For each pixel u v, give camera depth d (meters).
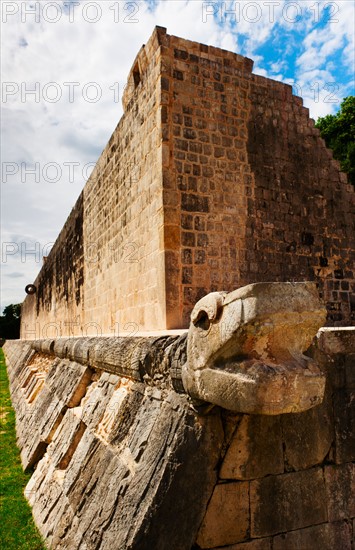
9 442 8.45
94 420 4.89
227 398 2.61
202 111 8.41
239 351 2.63
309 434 3.34
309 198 9.57
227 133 8.63
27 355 14.38
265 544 3.05
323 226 9.70
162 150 7.89
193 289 7.79
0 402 12.68
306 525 3.21
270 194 9.00
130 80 9.76
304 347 2.75
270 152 9.14
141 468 3.31
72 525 4.01
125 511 3.17
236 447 3.08
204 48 8.59
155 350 3.73
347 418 3.50
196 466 2.99
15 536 4.61
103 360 5.15
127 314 9.80
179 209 7.90
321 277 9.52
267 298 2.51
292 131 9.52
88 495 4.00
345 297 9.79
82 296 15.14
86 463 4.41
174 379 3.35
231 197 8.48
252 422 3.13
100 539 3.32
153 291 8.12
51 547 4.12
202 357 2.84
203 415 3.07
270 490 3.14
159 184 7.94
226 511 2.99
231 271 8.24
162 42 8.17
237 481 3.06
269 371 2.49
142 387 4.07
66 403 6.16
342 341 3.53
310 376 2.60
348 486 3.42
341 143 24.12
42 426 6.82
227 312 2.63
